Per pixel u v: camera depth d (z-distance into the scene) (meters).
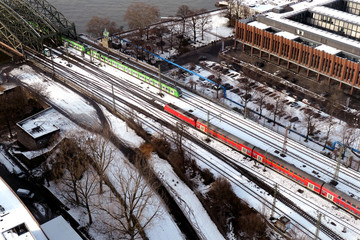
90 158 159.00
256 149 161.12
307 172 155.38
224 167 160.50
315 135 179.25
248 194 147.00
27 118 181.12
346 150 168.62
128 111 196.38
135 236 128.38
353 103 199.25
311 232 130.50
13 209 120.75
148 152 167.00
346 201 136.38
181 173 157.12
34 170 159.00
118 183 149.12
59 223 127.12
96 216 136.88
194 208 141.75
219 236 131.62
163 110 199.00
